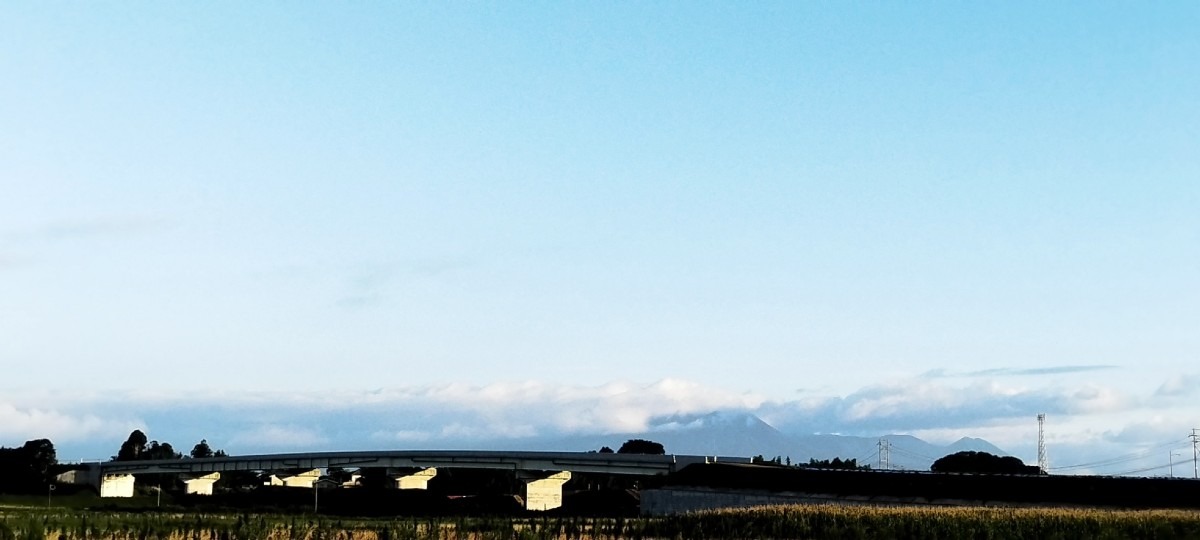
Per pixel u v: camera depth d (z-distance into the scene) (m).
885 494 160.12
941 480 160.12
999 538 104.94
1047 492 148.25
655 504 185.25
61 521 121.88
